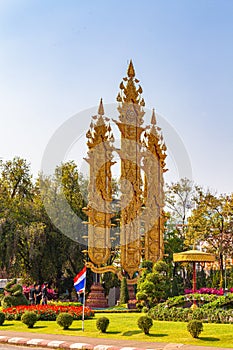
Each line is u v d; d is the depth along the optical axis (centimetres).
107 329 2205
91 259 3506
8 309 2736
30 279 4706
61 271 4884
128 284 3612
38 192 4956
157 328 2159
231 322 2277
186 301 2700
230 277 4878
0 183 4922
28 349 1866
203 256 2872
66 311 2652
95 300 3428
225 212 4878
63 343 1873
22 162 5075
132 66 3872
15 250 4481
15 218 4606
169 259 4791
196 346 1738
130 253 3653
